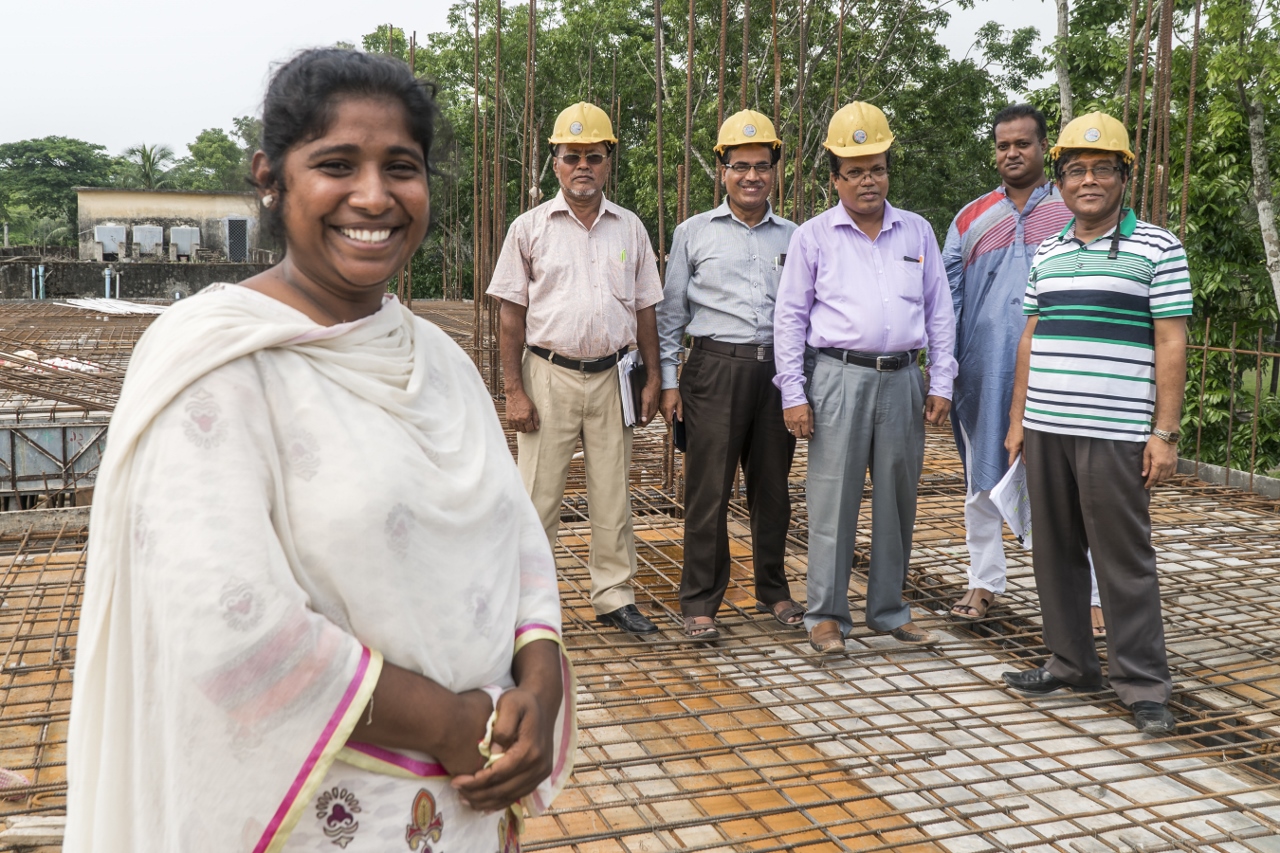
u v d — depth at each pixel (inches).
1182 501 234.8
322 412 42.5
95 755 42.0
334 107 44.8
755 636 149.4
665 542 197.8
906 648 144.6
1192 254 420.5
